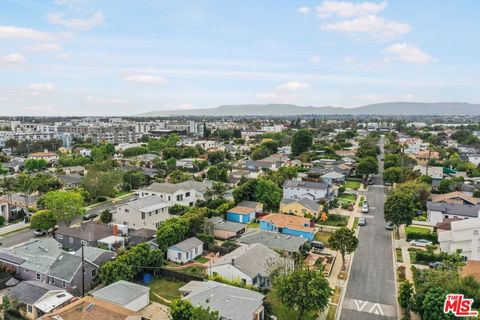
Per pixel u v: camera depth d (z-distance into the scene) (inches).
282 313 1573.6
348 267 2049.7
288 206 2989.7
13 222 2844.5
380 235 2583.7
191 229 2362.2
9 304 1523.1
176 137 7716.5
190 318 1330.0
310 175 4195.4
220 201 3110.2
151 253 1921.8
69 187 3747.5
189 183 3481.8
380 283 1860.2
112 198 3560.5
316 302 1434.5
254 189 3213.6
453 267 1792.6
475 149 6437.0
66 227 2454.5
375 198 3639.3
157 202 2755.9
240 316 1364.4
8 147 6840.6
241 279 1761.8
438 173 4323.3
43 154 5861.2
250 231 2519.7
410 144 6653.5
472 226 2169.0
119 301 1518.2
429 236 2431.1
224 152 6127.0
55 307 1505.9
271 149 6584.6
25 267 1868.8
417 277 1806.1
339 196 3705.7
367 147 5940.0
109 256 1971.0
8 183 3218.5
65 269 1793.8
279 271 1716.3
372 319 1540.4
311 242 2356.1
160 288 1787.6
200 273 1934.1
